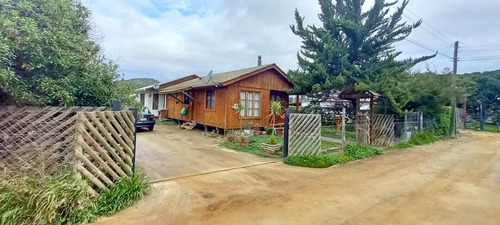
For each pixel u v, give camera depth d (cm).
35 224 266
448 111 1459
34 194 281
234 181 472
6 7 363
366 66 1153
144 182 409
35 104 405
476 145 1107
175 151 748
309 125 666
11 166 340
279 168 582
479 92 2498
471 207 366
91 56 508
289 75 1270
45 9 424
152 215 319
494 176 550
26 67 380
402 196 409
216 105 1179
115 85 559
